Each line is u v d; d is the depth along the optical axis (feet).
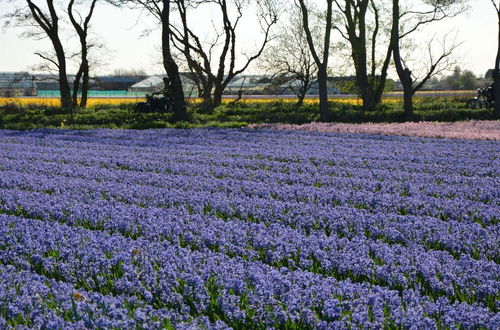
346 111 130.31
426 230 32.91
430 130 93.97
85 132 98.32
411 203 40.32
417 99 186.70
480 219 36.78
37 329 20.40
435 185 47.83
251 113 142.20
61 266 26.86
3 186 48.55
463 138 82.99
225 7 167.94
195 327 20.08
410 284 25.13
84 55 172.76
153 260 27.58
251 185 47.50
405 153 67.72
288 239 31.12
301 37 171.73
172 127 108.27
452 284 24.95
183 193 43.91
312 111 141.79
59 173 55.52
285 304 22.34
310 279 24.97
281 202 40.34
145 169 58.29
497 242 30.83
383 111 128.98
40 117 128.47
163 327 20.65
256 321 21.47
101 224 35.24
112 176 52.80
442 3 159.22
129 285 24.53
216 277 25.07
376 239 32.65
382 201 40.91
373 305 22.18
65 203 40.60
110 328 20.35
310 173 55.42
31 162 62.69
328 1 124.06
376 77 173.17
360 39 155.22
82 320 20.88
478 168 56.24
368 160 61.87
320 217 35.73
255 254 29.09
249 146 76.23
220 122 117.70
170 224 33.99
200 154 68.80
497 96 125.39
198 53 164.45
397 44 122.52
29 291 23.73
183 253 28.60
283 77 178.70
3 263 28.71
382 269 26.13
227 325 21.36
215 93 175.11
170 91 127.85
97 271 26.35
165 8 121.60
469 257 28.45
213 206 39.37
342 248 30.45
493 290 23.63
